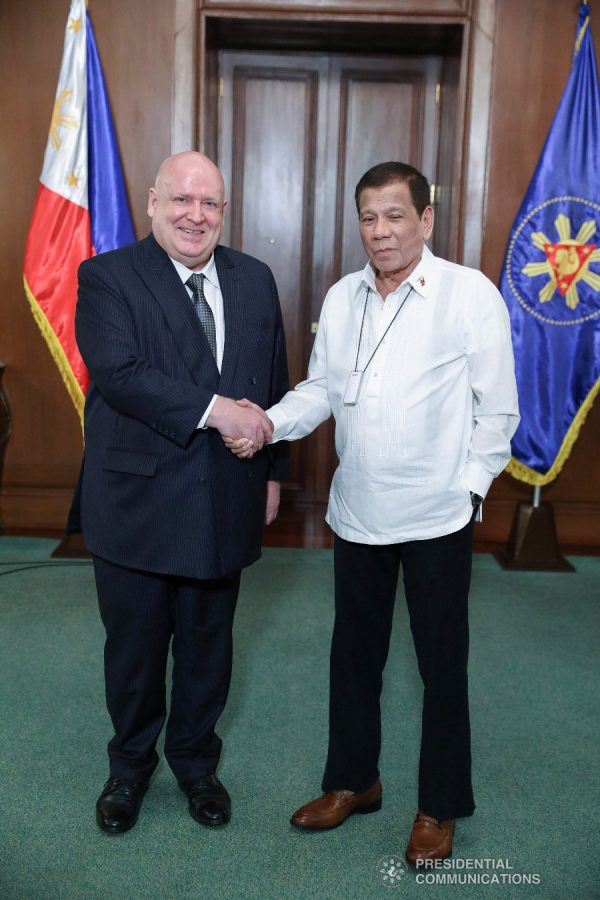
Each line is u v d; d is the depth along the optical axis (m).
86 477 2.06
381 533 1.92
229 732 2.61
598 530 4.78
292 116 4.83
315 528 4.91
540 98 4.40
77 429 4.73
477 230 4.50
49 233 4.04
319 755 2.49
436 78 4.80
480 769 2.44
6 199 4.54
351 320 1.99
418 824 2.00
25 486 4.79
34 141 4.48
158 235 1.97
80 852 2.01
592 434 4.73
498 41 4.35
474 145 4.44
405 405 1.88
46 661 3.09
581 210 4.15
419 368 1.87
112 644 2.08
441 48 4.71
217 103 4.80
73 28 4.02
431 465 1.89
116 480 1.98
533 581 4.16
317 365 2.15
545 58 4.37
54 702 2.78
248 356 2.04
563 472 4.77
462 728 1.96
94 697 2.82
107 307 1.94
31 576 4.02
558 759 2.51
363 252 4.93
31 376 4.69
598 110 4.12
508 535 4.80
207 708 2.15
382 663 2.09
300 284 4.96
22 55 4.41
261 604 3.73
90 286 1.96
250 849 2.04
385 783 2.35
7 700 2.79
